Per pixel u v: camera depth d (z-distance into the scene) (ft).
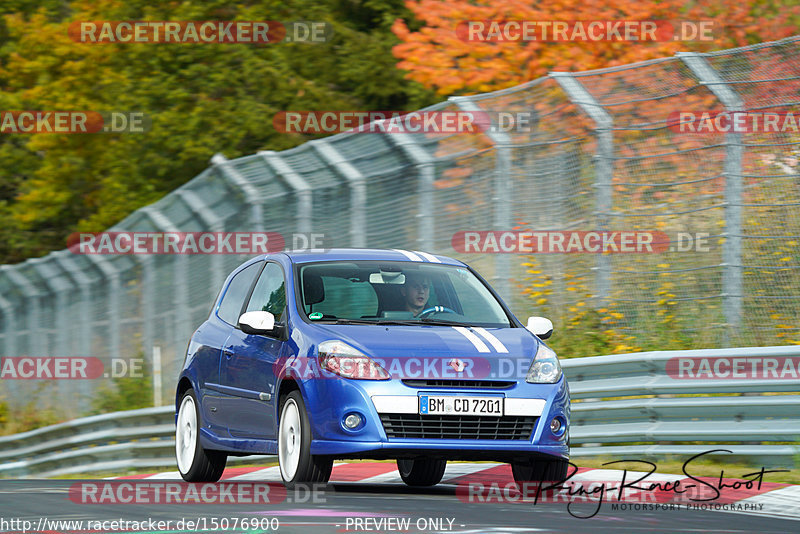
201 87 359.87
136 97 353.31
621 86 172.24
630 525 83.41
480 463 139.74
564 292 177.58
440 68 260.42
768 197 165.48
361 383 98.43
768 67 165.17
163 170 354.13
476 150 175.01
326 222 181.47
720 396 128.26
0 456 232.12
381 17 394.32
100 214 351.46
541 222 174.09
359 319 108.27
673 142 170.60
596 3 258.98
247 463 168.76
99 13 365.61
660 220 171.12
